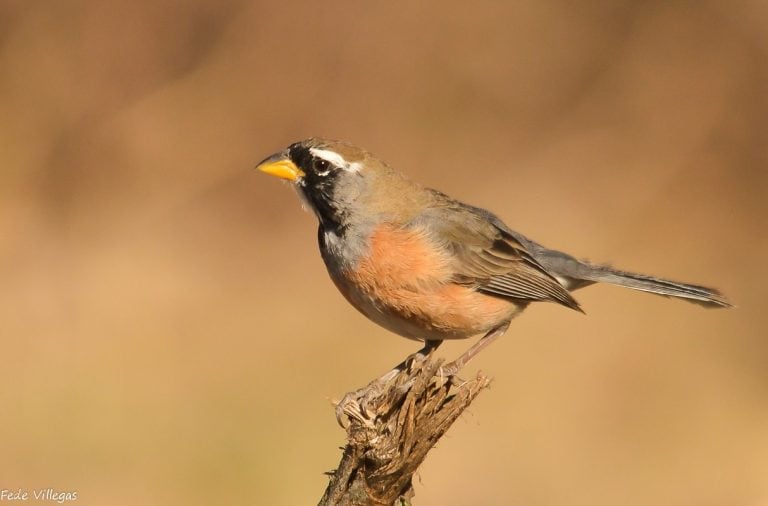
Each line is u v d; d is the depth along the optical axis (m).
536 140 18.94
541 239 17.52
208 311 16.02
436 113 18.91
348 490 7.18
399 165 18.61
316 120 18.70
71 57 18.25
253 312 15.98
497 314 9.37
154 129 18.31
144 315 15.81
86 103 18.27
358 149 9.25
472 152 18.81
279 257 17.48
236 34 18.58
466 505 13.23
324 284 16.70
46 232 17.59
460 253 9.10
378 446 7.04
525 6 19.12
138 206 18.09
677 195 18.28
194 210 18.12
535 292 9.40
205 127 18.45
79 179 18.16
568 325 15.62
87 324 15.50
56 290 16.42
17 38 18.16
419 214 9.16
